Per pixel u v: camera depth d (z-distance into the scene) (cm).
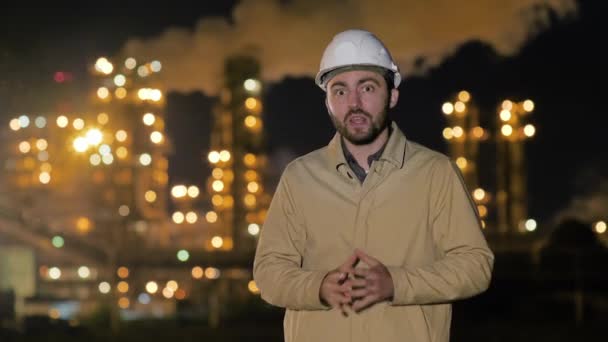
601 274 2348
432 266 395
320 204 409
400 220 403
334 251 407
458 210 405
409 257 404
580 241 2450
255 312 2341
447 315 408
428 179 405
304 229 415
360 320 398
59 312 2792
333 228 407
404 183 405
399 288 385
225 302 2447
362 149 414
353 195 406
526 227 2798
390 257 403
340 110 407
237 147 3062
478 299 2264
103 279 3133
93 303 2878
